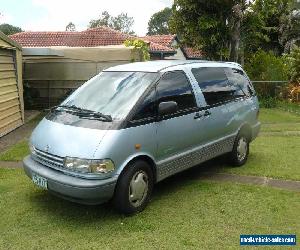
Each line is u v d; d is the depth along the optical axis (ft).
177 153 18.11
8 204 17.47
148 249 13.53
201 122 19.17
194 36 60.23
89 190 14.62
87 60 49.62
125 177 15.53
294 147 28.35
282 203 17.40
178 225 15.29
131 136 15.69
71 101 18.44
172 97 17.79
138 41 48.85
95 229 15.02
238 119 22.11
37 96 51.72
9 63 36.22
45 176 15.58
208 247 13.65
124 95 17.16
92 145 14.98
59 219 15.93
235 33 59.06
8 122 35.17
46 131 16.72
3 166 23.84
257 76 55.72
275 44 81.71
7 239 14.37
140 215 16.17
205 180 20.71
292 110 48.37
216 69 21.26
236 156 22.63
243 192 18.81
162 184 20.07
